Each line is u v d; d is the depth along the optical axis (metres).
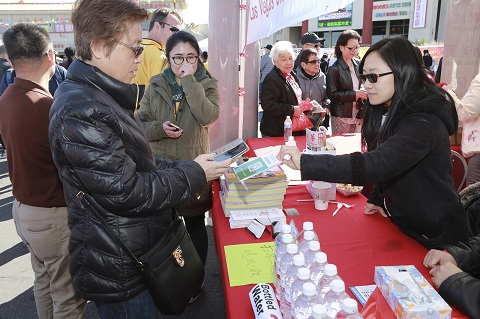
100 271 1.16
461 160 2.64
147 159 1.20
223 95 3.13
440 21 25.53
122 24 1.08
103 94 1.11
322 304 0.84
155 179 1.13
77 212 1.15
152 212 1.13
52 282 1.82
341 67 3.67
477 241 1.26
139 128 1.22
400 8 26.98
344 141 3.07
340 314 0.82
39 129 1.63
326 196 1.79
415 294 0.94
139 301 1.25
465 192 1.59
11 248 3.21
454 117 1.38
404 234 1.54
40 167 1.66
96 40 1.08
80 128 1.02
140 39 1.15
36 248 1.75
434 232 1.40
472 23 2.81
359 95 3.55
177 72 2.16
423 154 1.30
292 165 1.46
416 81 1.33
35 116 1.62
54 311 1.86
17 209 1.76
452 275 1.09
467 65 2.90
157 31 3.00
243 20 2.98
